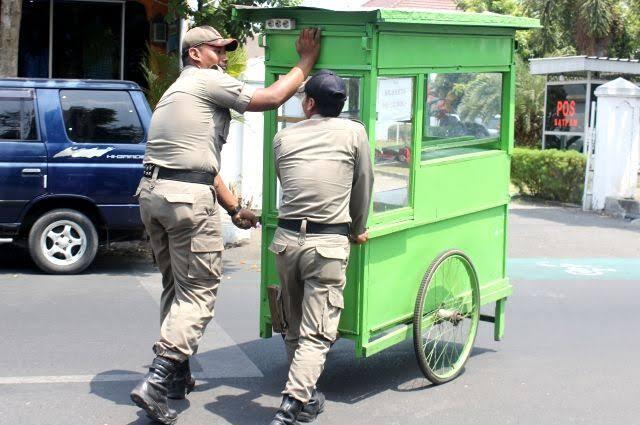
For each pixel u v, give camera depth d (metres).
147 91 12.70
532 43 24.06
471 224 6.29
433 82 5.76
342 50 5.18
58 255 9.30
